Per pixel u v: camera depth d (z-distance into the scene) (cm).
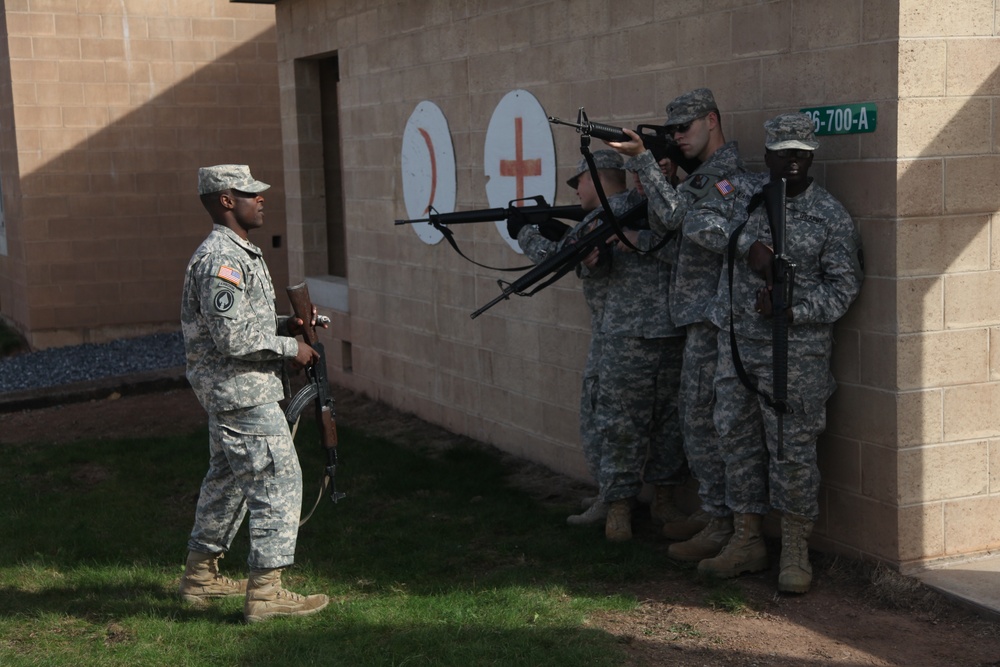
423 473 706
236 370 447
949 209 457
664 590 488
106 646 436
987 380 473
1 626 460
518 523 594
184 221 1383
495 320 761
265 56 1388
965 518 477
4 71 1342
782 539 488
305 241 1056
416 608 468
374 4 888
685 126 506
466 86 770
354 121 944
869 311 466
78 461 782
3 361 1284
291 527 459
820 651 416
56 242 1331
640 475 570
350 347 1013
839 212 455
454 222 606
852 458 484
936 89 449
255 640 434
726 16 534
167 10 1341
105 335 1366
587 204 567
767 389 466
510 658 409
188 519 636
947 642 420
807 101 490
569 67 658
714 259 504
